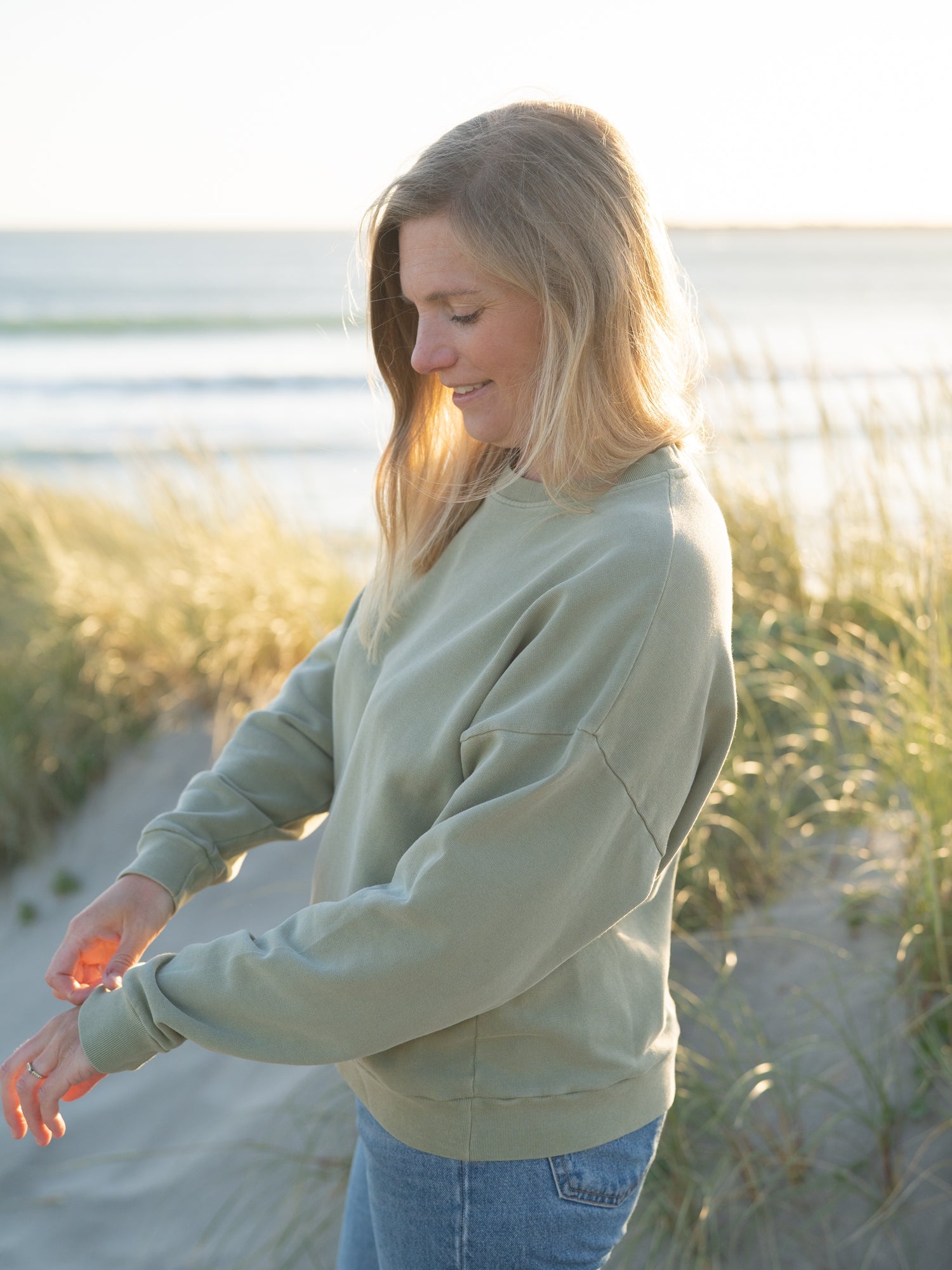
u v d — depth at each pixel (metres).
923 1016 1.82
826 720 2.54
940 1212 1.66
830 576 3.20
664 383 0.98
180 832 1.24
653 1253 1.71
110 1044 1.00
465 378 1.02
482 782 0.90
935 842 2.02
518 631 0.94
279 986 0.93
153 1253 2.08
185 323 26.70
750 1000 2.05
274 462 11.95
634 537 0.89
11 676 3.97
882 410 3.24
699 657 0.90
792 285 43.88
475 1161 1.00
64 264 55.25
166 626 4.00
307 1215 2.01
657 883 1.01
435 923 0.88
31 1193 2.30
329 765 1.34
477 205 0.94
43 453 12.77
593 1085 1.01
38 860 3.59
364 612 1.23
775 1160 1.78
